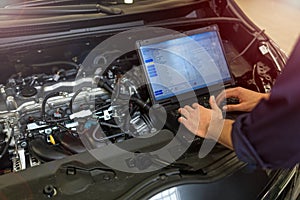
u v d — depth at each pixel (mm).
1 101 1230
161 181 971
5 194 945
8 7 1348
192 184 979
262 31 1513
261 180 1061
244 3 3666
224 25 1533
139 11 1375
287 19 3412
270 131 727
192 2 1484
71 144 1142
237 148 798
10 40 1235
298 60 681
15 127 1175
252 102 1224
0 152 1128
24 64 1333
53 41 1274
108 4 1471
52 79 1311
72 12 1340
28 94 1241
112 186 978
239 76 1404
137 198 929
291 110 685
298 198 1194
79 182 980
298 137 702
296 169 1116
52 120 1198
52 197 948
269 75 1362
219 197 1000
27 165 1140
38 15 1316
